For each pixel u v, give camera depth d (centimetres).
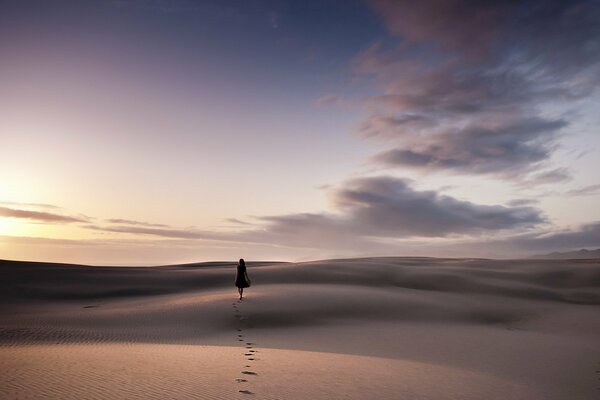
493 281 5653
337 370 1634
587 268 6481
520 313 4128
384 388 1414
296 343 2500
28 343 2138
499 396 1512
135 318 3042
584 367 2325
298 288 4391
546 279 6000
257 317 3172
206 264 10144
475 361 2311
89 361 1522
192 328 2814
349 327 3095
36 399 1046
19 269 6525
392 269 6272
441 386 1534
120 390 1159
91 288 5291
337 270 6144
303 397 1235
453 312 3862
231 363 1638
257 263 10225
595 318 3903
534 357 2484
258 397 1194
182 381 1296
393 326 3206
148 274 6406
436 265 7488
